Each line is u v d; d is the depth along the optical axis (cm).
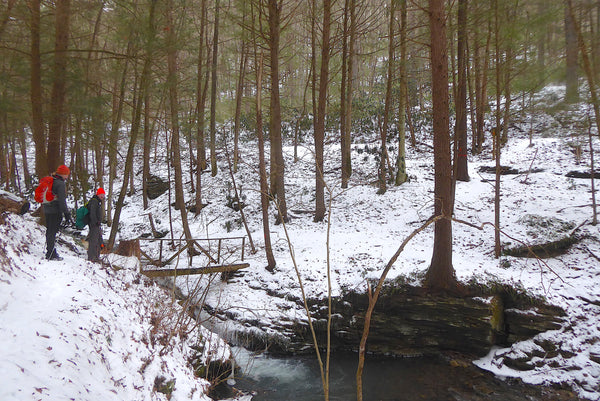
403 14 1428
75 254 891
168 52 961
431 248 1152
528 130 2230
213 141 1808
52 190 654
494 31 1052
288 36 1766
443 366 870
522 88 965
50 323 386
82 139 1060
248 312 993
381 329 951
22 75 882
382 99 2762
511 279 927
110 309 541
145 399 426
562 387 744
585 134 1084
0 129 959
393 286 963
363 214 1534
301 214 1662
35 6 860
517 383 777
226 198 1938
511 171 1733
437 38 832
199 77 1465
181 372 585
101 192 780
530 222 1169
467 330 888
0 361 283
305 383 800
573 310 848
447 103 851
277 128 1514
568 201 1308
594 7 443
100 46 1498
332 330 974
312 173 2069
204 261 1244
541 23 627
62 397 289
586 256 998
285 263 1162
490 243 1135
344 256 1149
